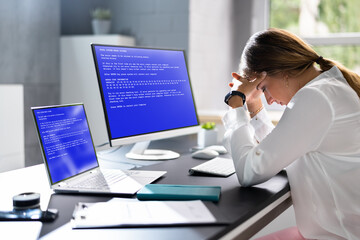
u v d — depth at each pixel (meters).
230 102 1.51
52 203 1.18
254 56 1.44
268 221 1.28
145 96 1.78
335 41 3.18
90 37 3.24
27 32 3.10
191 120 2.01
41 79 3.22
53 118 1.33
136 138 1.70
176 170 1.60
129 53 1.75
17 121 2.76
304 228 1.40
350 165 1.32
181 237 0.92
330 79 1.38
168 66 1.93
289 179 1.42
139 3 3.22
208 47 3.23
